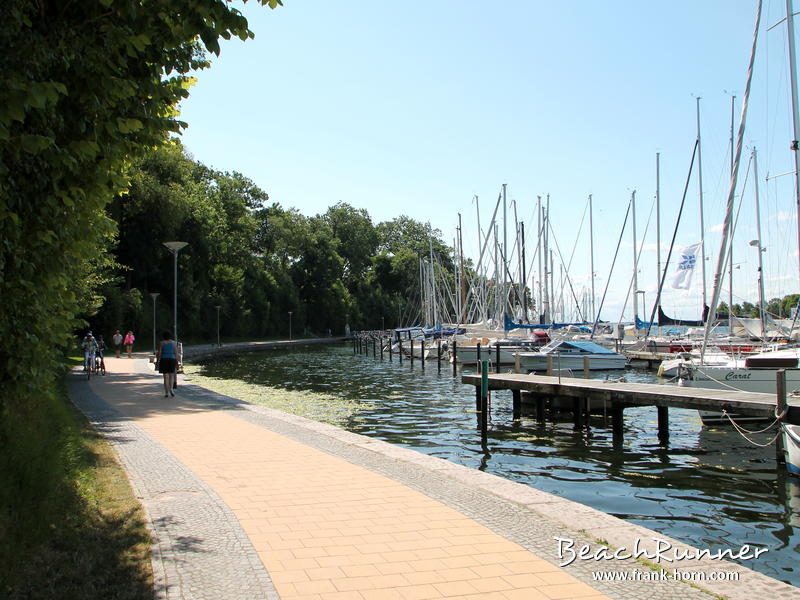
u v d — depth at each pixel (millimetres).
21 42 4270
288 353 65188
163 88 6223
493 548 5625
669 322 42875
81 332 45125
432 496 7383
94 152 5004
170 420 13648
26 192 4941
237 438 11328
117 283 48812
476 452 15234
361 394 26734
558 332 49812
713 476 12828
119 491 7344
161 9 5211
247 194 98062
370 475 8445
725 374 20094
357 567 5145
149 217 51500
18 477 6008
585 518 6547
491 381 21234
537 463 14016
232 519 6398
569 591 4715
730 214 22797
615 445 16188
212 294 70125
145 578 4805
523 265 51375
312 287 101312
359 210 122938
